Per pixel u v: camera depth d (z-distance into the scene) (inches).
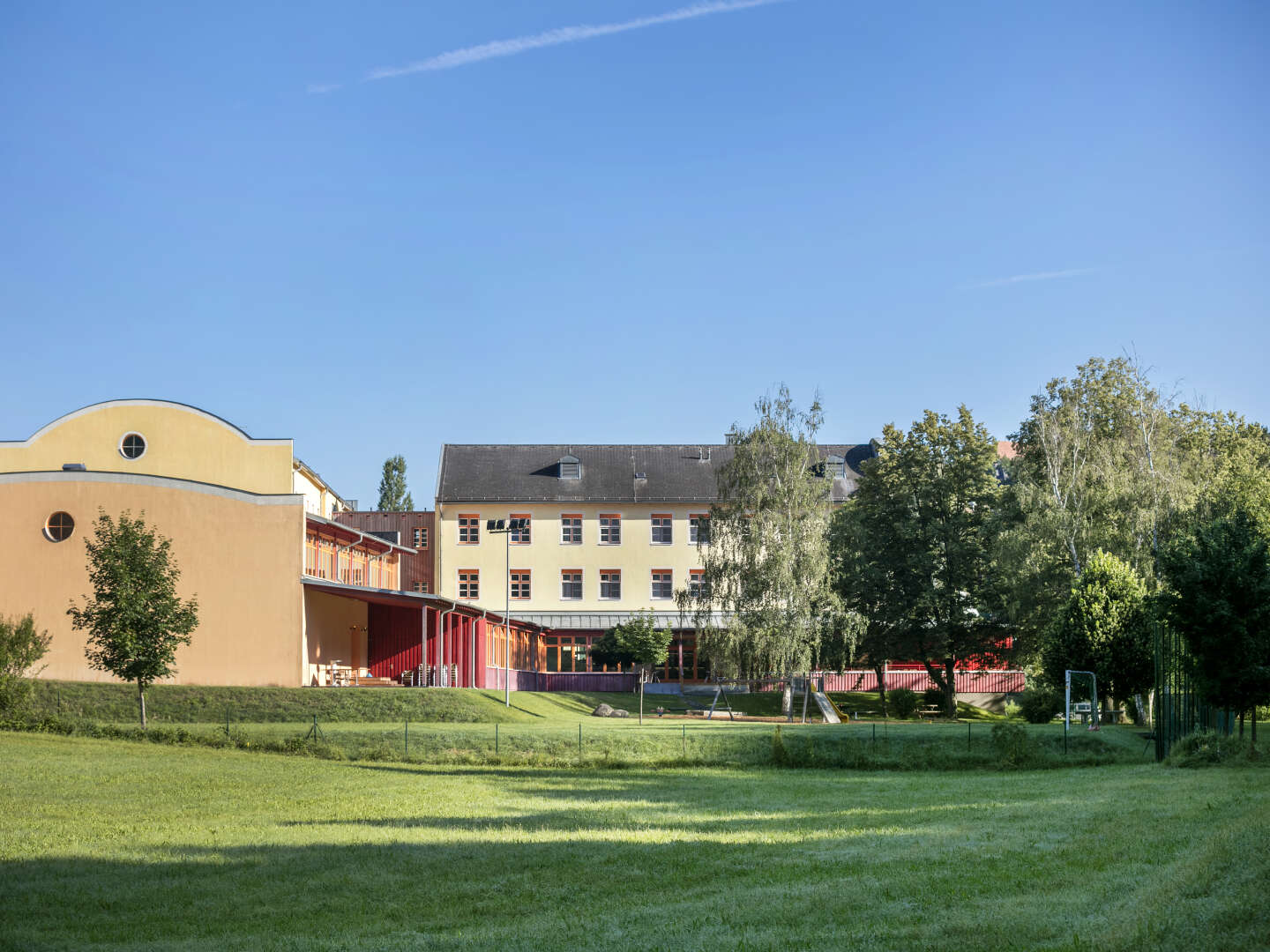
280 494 1675.7
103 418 1936.5
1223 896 410.9
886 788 1021.2
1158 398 1924.2
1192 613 1171.3
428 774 1117.1
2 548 1648.6
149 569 1318.9
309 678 1676.9
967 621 2162.9
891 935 406.3
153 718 1451.8
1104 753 1312.7
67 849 676.1
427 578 2667.3
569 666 2640.3
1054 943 375.6
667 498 2714.1
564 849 674.2
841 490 2760.8
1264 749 1118.4
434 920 500.1
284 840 711.7
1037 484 2106.3
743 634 1898.4
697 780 1105.4
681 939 426.6
